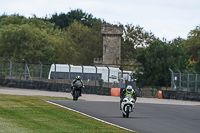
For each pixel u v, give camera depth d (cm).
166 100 14312
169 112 7750
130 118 6353
